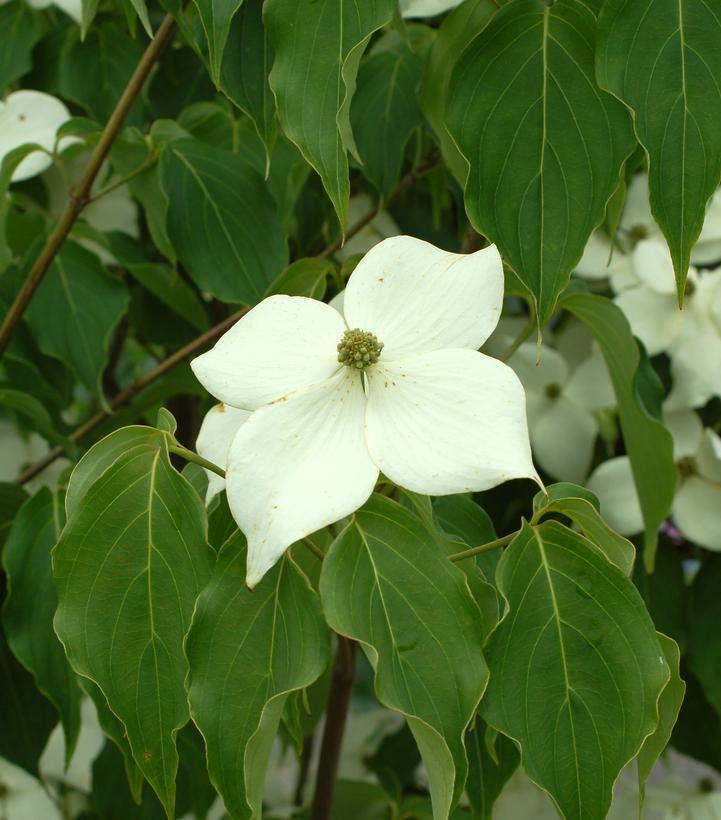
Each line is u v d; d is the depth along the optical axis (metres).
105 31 0.73
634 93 0.50
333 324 0.49
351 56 0.50
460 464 0.47
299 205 0.75
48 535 0.62
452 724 0.46
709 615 0.70
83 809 0.79
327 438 0.48
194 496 0.47
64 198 0.77
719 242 0.72
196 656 0.46
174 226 0.65
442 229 0.79
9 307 0.71
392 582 0.47
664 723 0.48
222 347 0.49
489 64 0.51
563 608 0.47
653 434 0.61
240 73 0.55
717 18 0.50
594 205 0.51
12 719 0.68
